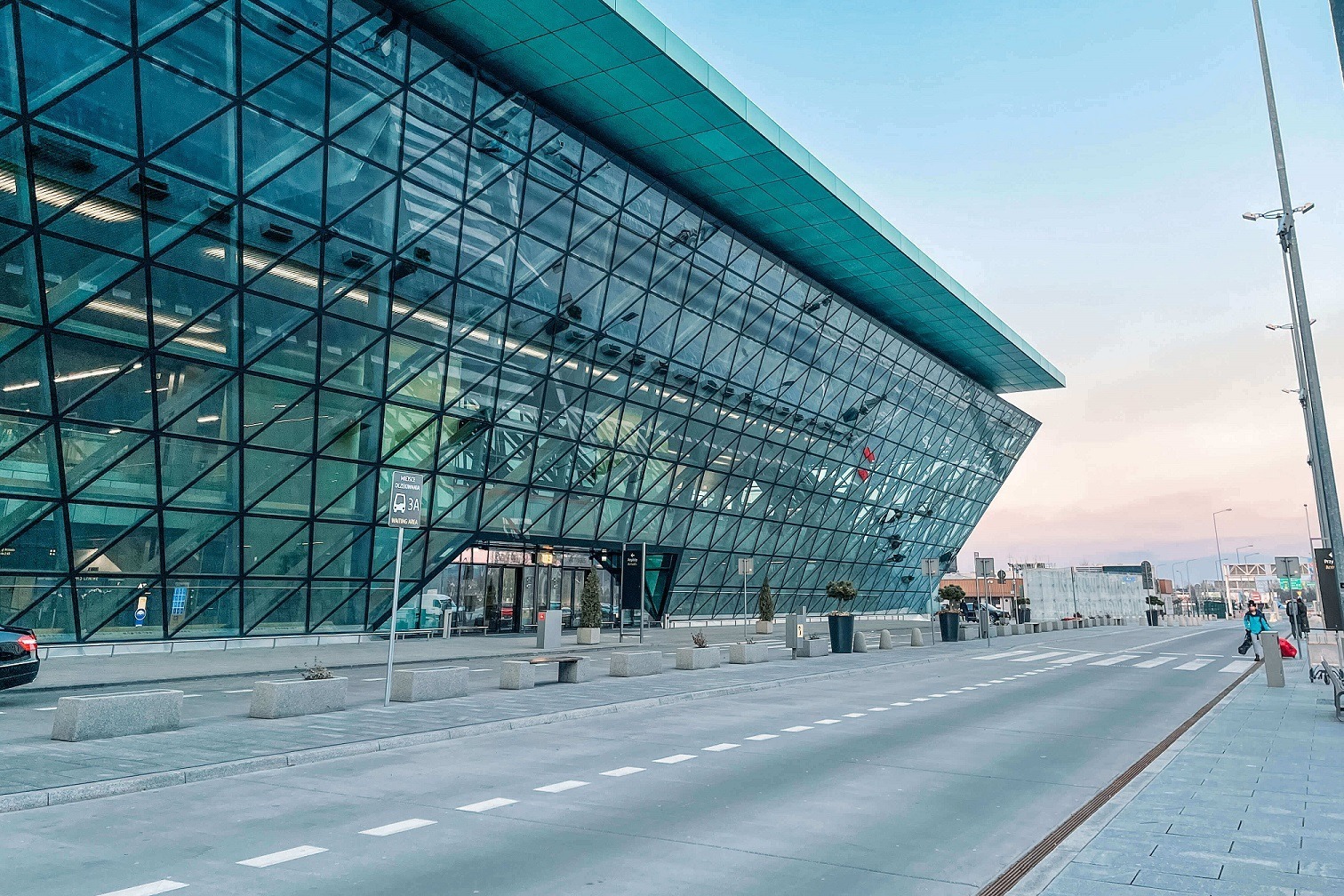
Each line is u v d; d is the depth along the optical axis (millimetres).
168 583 24344
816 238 38719
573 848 6703
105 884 5633
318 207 24438
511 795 8492
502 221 29031
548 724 13352
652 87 27969
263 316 24422
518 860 6359
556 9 24281
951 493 67375
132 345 21984
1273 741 11594
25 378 20500
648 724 13398
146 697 11117
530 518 35188
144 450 23016
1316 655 20609
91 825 7121
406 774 9375
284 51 22453
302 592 27859
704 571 46188
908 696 17766
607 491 37969
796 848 6828
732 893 5727
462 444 30953
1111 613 76312
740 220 37094
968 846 6945
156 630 24312
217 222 22641
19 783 8039
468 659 24641
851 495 54844
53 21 18750
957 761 10625
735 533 46844
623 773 9609
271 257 24000
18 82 18609
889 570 66000
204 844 6613
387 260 26406
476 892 5645
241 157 22516
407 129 25656
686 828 7355
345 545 28500
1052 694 18344
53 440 21312
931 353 54406
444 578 33688
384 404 28031
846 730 13055
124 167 20641
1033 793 8891
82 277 20766
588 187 31078
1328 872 5789
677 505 42031
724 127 30172
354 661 22562
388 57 24469
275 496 26156
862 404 50969
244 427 24844
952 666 25891
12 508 20953
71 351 21078
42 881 5672
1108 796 8594
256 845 6609
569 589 39094
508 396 31828
